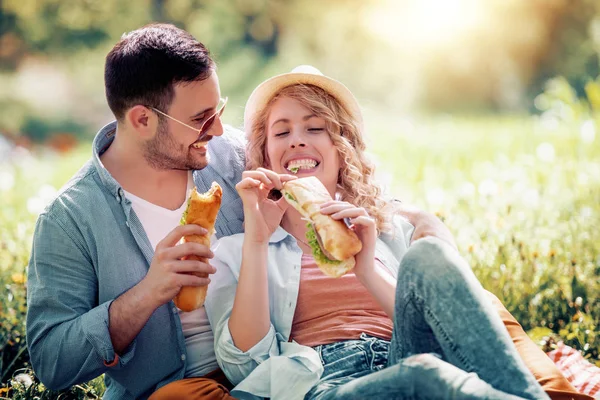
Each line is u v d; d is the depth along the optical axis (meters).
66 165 14.47
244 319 4.01
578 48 33.16
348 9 39.22
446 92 33.34
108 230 4.12
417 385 3.25
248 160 4.72
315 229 3.93
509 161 11.21
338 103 4.69
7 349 5.31
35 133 29.59
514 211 7.60
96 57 36.56
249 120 4.69
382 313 4.25
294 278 4.28
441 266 3.50
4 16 36.59
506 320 4.37
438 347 3.63
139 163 4.32
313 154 4.55
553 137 12.64
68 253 4.08
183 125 4.22
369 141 4.84
